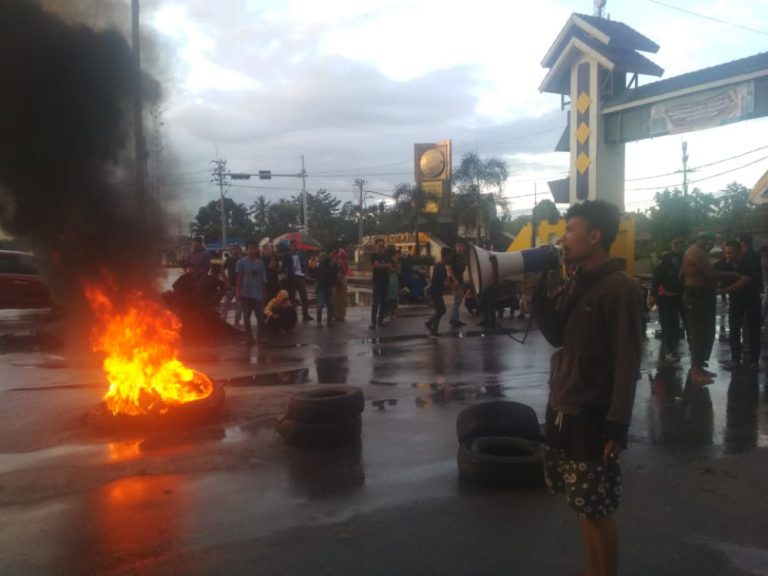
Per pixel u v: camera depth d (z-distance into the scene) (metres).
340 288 15.18
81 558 3.65
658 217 38.72
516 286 15.26
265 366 9.53
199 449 5.52
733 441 5.73
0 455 5.39
